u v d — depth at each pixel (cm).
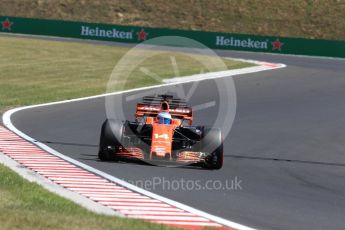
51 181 4403
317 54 19462
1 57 14412
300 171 5531
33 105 8900
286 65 15438
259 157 6075
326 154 6512
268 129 7781
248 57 17600
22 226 2803
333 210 4050
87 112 8481
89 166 5038
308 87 11862
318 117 8894
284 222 3638
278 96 10656
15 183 3856
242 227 3425
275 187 4719
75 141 6412
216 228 3316
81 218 3042
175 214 3641
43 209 3198
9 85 10762
